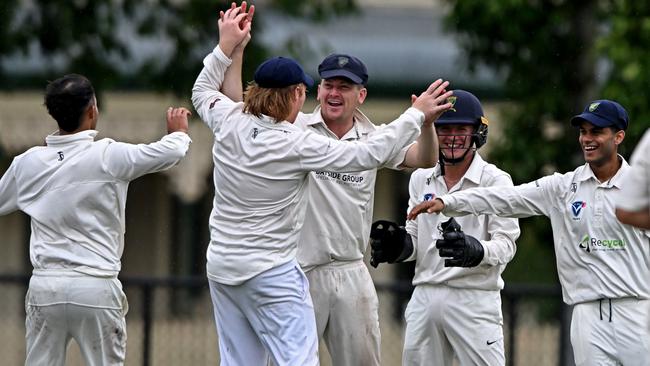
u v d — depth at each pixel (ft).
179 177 216.13
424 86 221.66
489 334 95.30
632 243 89.92
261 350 88.22
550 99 156.25
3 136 211.00
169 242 231.09
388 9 237.45
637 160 73.20
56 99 86.74
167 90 168.04
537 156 155.84
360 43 225.35
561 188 91.61
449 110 93.40
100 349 88.12
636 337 90.17
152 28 166.81
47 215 86.84
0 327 175.42
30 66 188.55
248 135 84.12
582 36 155.74
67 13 163.84
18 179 87.86
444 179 96.27
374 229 97.19
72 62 167.32
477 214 91.35
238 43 89.86
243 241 84.84
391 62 222.69
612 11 151.43
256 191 84.07
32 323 88.17
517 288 134.41
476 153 95.96
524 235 169.58
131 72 190.29
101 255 87.15
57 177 86.74
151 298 133.80
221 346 88.28
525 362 157.17
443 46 226.38
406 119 83.15
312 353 85.81
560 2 155.22
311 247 94.43
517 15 154.30
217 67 89.35
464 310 95.09
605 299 90.94
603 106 90.02
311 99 200.85
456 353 96.32
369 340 96.58
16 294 176.04
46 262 87.10
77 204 86.38
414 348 97.50
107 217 87.25
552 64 157.99
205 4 163.84
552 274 189.88
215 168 86.22
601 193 90.48
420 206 90.33
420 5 238.27
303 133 83.66
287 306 85.30
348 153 82.64
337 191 93.86
